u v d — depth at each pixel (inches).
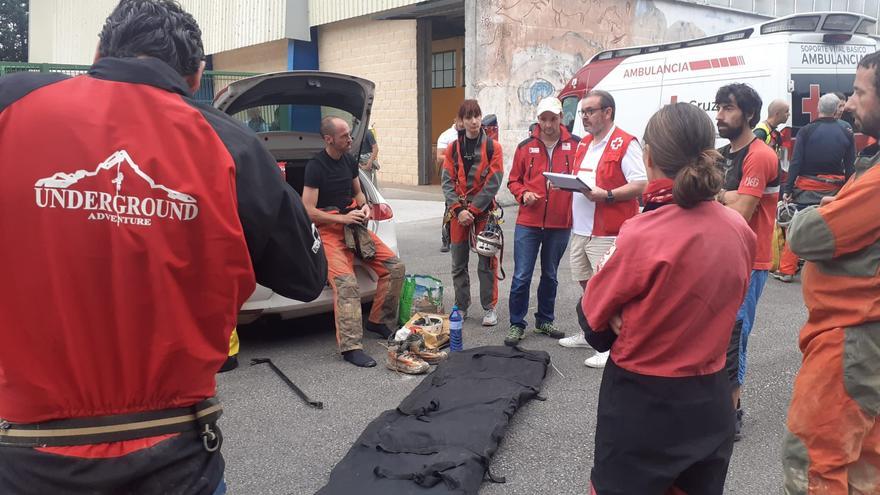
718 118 128.0
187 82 62.8
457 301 216.8
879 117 78.7
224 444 136.3
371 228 207.5
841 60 295.9
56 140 52.3
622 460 78.3
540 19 490.0
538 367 167.3
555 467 126.1
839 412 81.7
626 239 76.0
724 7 610.5
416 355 179.5
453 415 138.5
